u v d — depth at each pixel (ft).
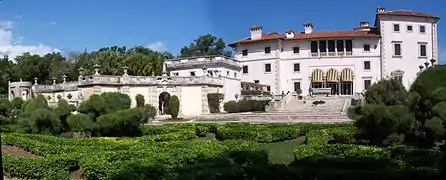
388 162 56.13
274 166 50.24
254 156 62.75
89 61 328.70
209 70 238.89
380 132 86.43
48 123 107.86
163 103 217.77
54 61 352.90
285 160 72.38
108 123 106.32
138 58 311.06
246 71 281.33
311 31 286.46
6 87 317.63
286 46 275.39
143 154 62.64
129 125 109.29
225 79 225.97
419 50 266.77
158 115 204.95
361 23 290.35
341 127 109.09
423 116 81.41
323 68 269.44
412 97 82.53
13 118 131.85
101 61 317.83
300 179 48.24
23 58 344.90
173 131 115.55
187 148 69.36
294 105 207.51
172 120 182.60
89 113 109.81
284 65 275.18
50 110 109.70
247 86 253.85
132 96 199.00
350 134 92.63
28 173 58.90
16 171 60.29
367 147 69.10
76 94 219.00
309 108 195.11
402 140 82.58
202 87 210.59
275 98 215.72
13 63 345.92
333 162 55.01
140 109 111.55
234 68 250.37
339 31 282.15
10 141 92.27
